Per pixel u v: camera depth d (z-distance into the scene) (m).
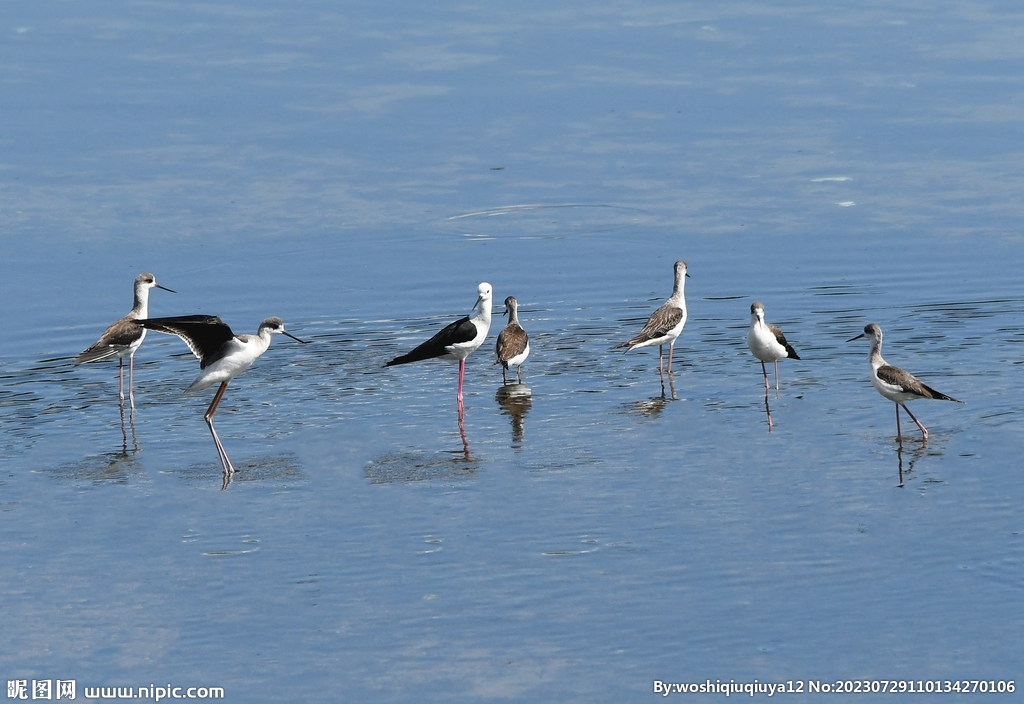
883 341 21.83
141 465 17.34
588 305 24.53
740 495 15.73
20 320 24.14
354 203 30.39
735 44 41.38
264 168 32.62
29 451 17.94
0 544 14.95
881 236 27.34
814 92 37.09
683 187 30.97
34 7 45.31
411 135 34.78
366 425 18.69
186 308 24.66
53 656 12.53
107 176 32.06
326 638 12.71
